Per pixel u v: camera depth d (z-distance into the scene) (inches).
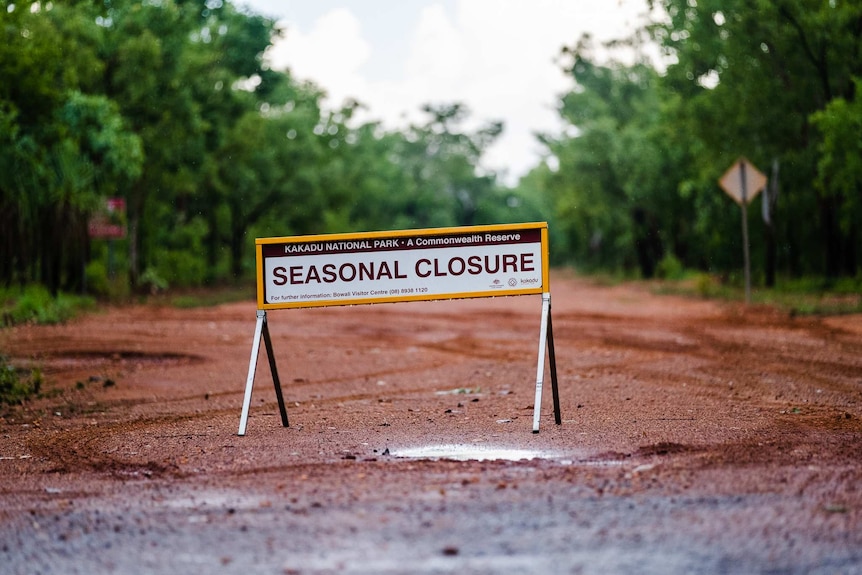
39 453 403.2
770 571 219.3
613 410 472.7
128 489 320.5
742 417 444.8
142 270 2082.9
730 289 1633.9
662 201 2573.8
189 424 466.6
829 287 1498.5
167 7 1879.9
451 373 655.8
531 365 685.9
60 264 1402.6
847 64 1430.9
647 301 1520.7
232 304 1526.8
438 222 6220.5
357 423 452.4
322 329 1011.3
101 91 1779.0
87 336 926.4
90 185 1451.8
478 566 225.5
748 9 1473.9
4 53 1282.0
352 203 3531.0
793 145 1567.4
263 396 562.9
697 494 287.3
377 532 254.4
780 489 292.7
